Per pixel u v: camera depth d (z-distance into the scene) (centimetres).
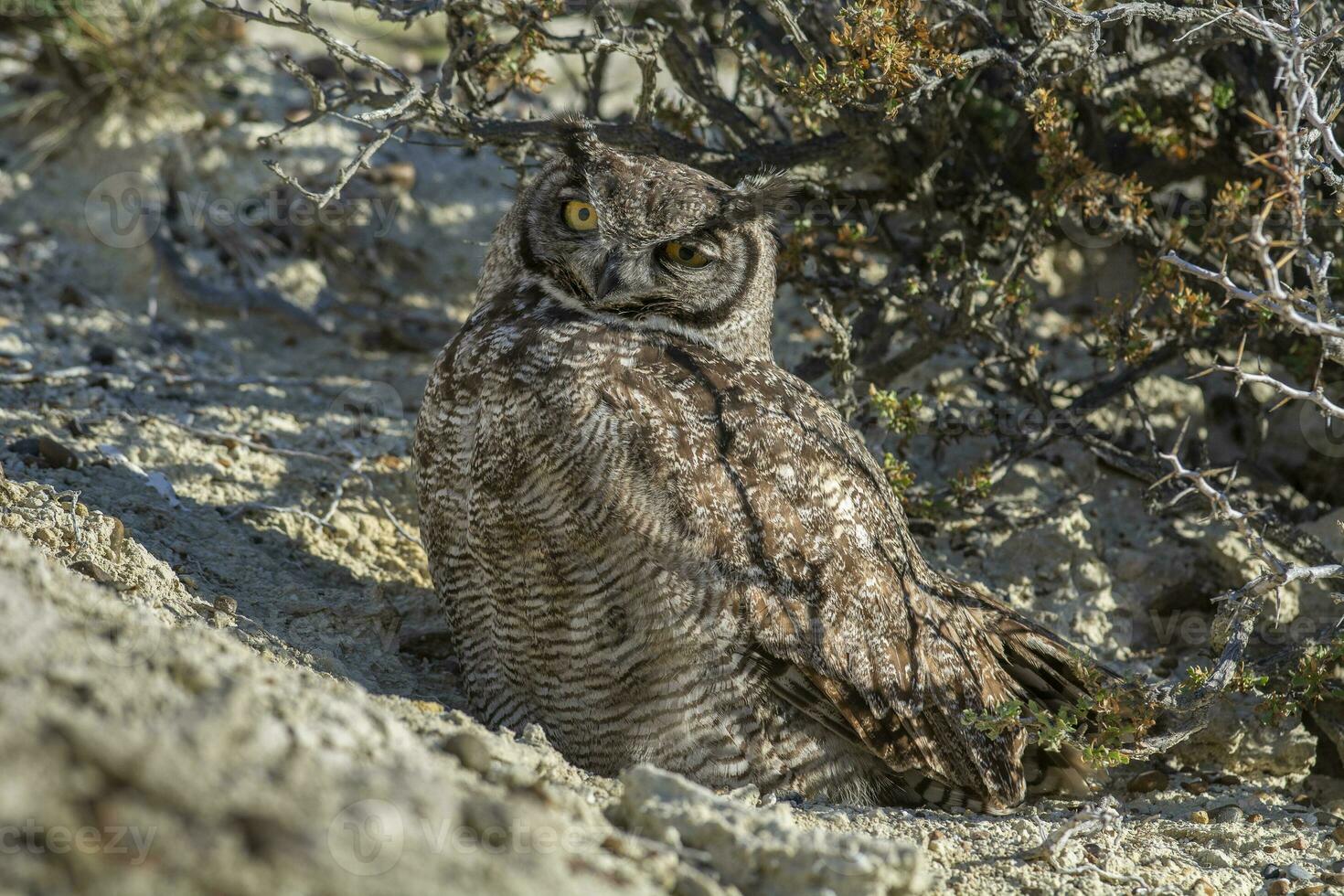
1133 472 1261
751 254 980
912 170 1260
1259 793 1027
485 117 1125
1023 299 1239
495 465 866
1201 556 1253
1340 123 1147
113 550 904
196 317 1527
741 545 860
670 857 598
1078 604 1211
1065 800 994
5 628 548
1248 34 1003
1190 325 1199
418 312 1595
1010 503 1304
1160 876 782
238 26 1780
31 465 1119
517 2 1115
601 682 871
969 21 1153
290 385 1426
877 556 922
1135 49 1247
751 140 1243
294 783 493
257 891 434
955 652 950
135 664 557
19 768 445
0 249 1538
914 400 1170
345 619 1022
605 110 1759
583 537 845
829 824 810
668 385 880
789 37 1094
